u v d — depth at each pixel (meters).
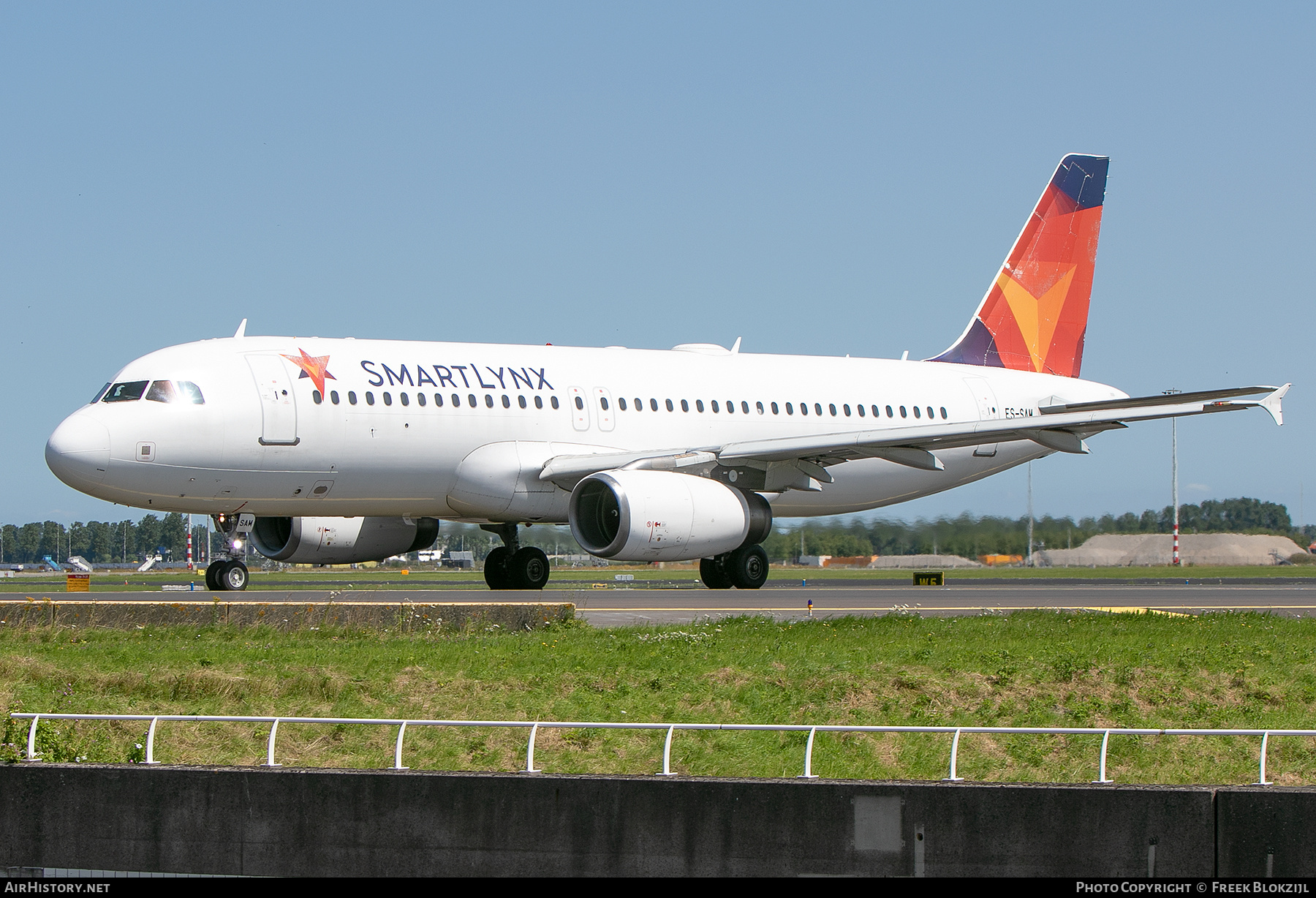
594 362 92.88
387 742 38.75
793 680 44.97
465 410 84.81
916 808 30.12
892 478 104.38
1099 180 116.38
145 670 45.94
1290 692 45.62
